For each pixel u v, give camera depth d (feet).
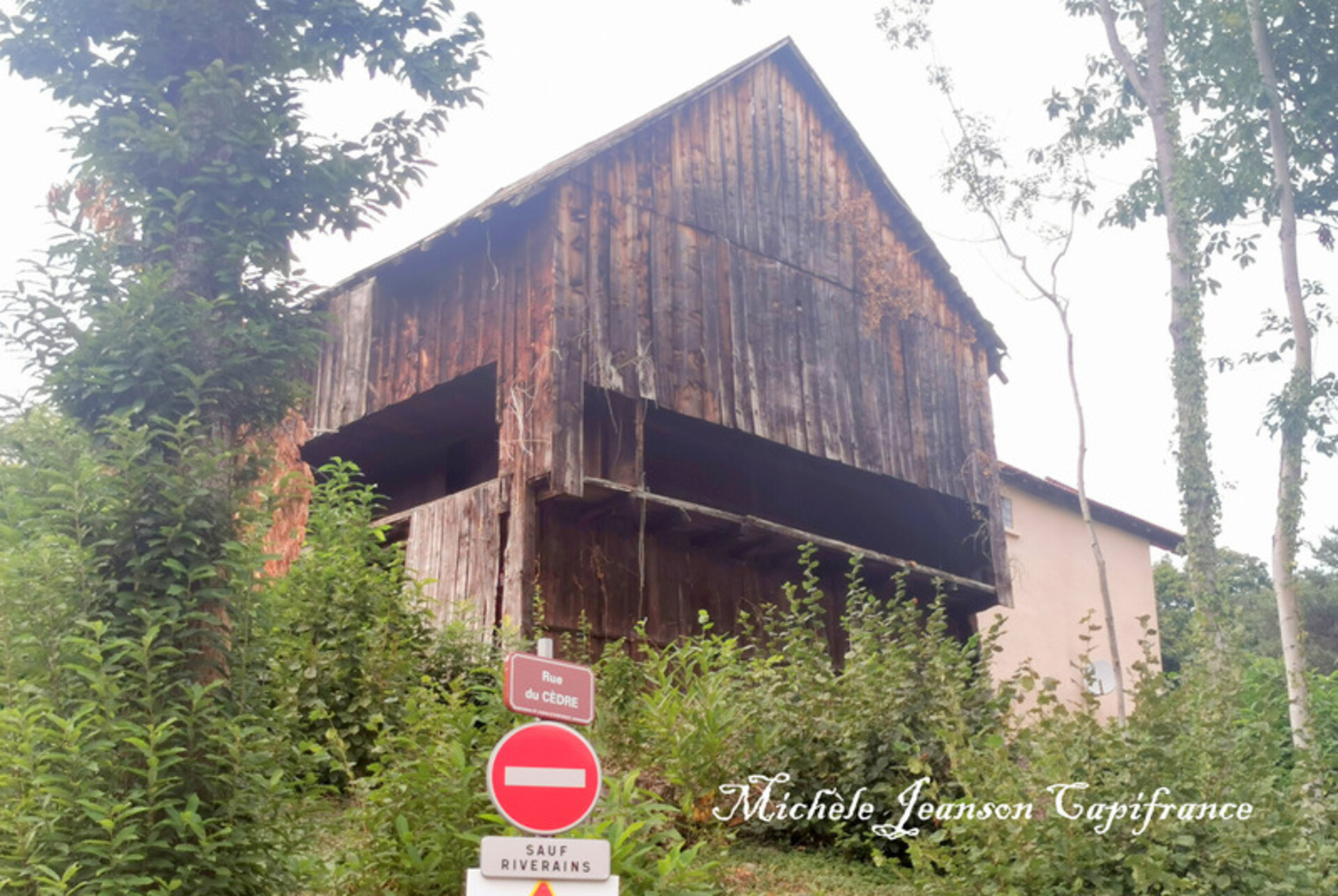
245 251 24.11
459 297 50.96
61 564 20.54
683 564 53.11
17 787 18.48
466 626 41.73
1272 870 24.08
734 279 54.65
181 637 20.84
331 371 54.44
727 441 58.49
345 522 38.09
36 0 25.53
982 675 32.12
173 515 21.43
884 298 61.26
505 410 47.16
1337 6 47.91
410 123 27.89
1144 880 23.11
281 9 27.12
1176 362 45.55
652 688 39.86
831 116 62.08
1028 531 79.51
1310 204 52.21
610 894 16.70
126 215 25.05
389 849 21.91
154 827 19.06
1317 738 30.68
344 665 33.40
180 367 22.44
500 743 16.97
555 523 47.91
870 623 35.12
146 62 26.21
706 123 55.77
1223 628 37.45
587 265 48.52
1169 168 48.80
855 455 57.41
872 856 29.22
